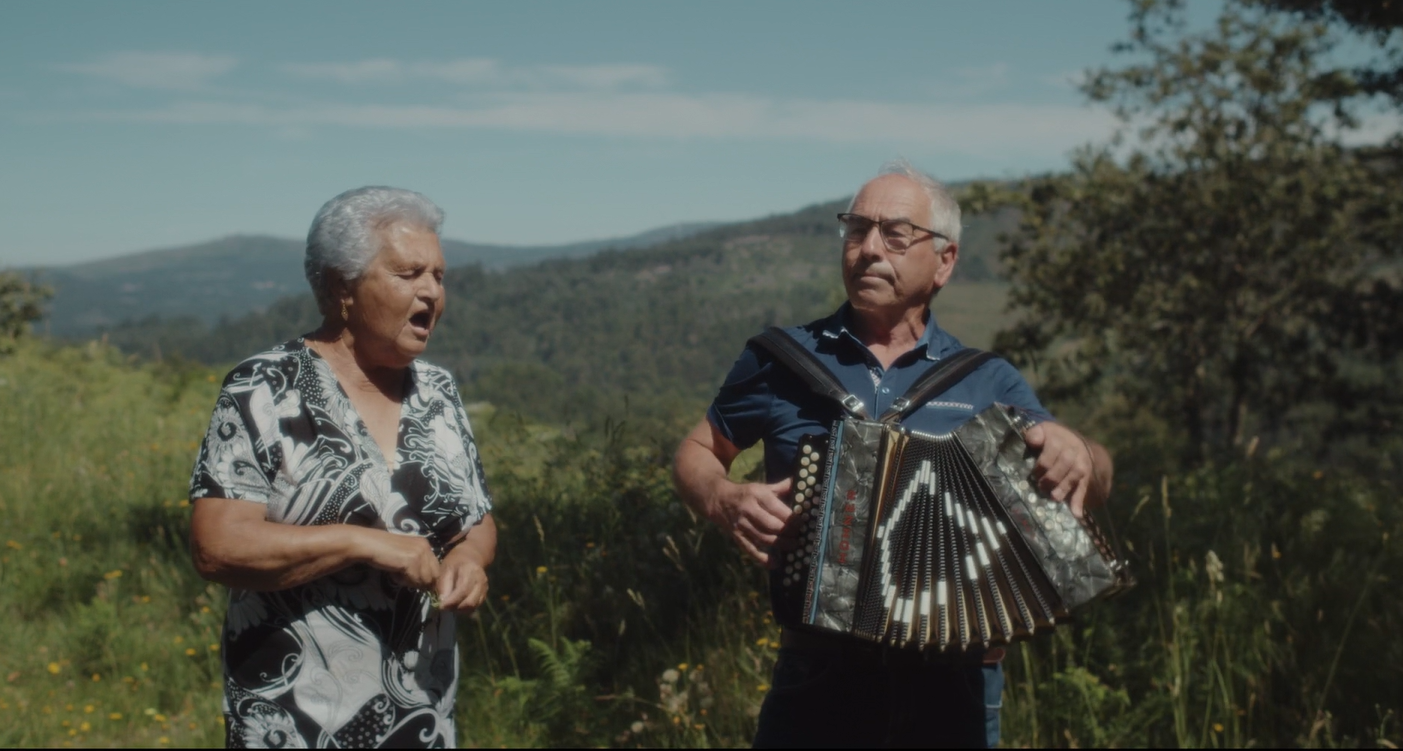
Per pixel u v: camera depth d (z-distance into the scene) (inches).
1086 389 893.8
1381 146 725.3
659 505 257.3
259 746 112.2
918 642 113.7
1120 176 860.0
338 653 112.8
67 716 220.1
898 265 121.8
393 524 115.0
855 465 114.8
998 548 114.7
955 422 121.3
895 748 120.0
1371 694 183.3
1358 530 233.6
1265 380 916.0
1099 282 846.5
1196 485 280.8
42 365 609.3
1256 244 844.0
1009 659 195.0
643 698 204.4
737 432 129.8
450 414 124.7
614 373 7632.9
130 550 303.1
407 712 116.1
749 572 223.6
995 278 908.0
